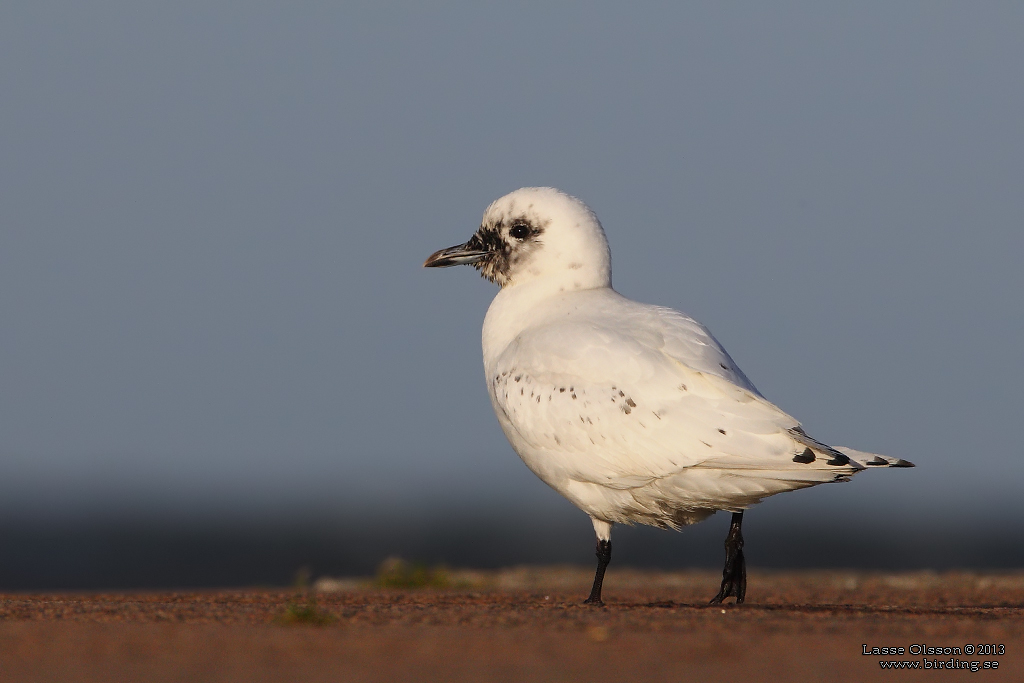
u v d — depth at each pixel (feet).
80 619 37.58
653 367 43.88
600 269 51.24
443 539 201.67
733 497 43.93
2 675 27.50
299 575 80.69
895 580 76.69
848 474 41.73
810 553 174.40
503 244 51.78
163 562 148.25
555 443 45.50
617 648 30.99
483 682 26.71
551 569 94.84
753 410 42.55
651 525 48.11
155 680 26.84
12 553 160.56
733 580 46.80
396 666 28.58
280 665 28.66
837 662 29.50
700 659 29.60
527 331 48.52
